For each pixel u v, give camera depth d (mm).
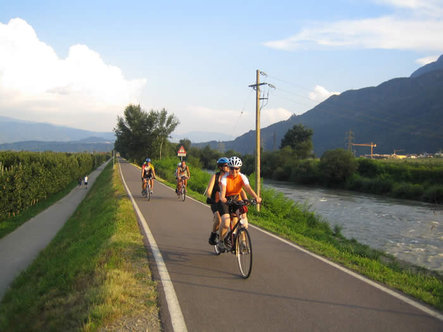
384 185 45906
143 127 69125
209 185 5973
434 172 45531
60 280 6156
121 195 17188
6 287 8516
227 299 4480
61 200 27297
